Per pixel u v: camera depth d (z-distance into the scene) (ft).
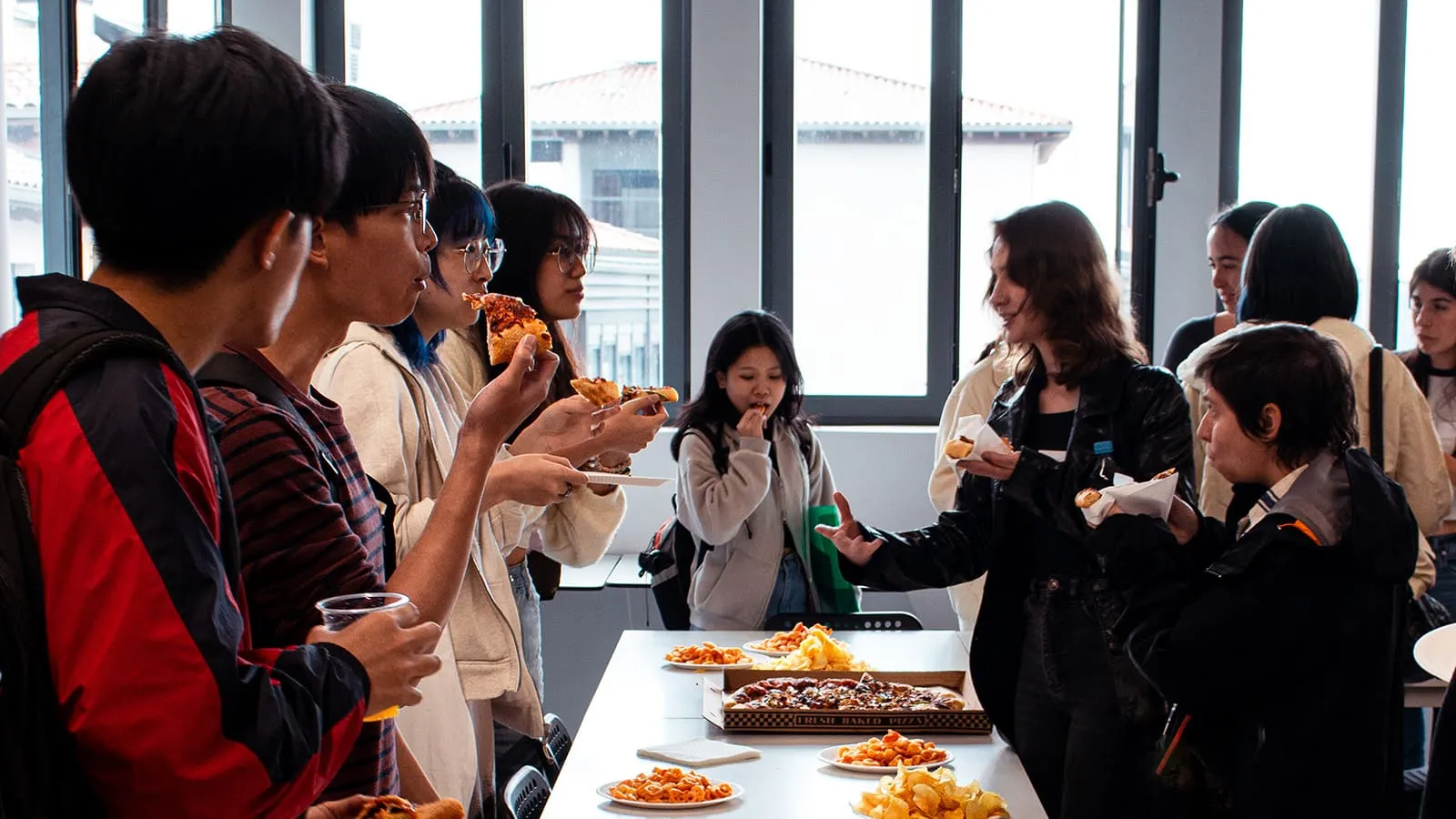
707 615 11.33
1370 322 15.67
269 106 3.05
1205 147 15.51
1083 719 7.25
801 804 6.23
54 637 2.69
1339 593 6.33
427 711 5.80
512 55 15.78
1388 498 6.48
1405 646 6.74
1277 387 6.73
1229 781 6.63
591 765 6.89
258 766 2.79
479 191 6.40
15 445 2.75
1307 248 9.89
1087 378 7.81
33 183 10.93
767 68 15.83
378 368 5.92
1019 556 7.82
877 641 10.25
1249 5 15.40
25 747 2.63
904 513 15.20
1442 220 15.60
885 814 5.87
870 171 15.92
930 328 15.99
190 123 2.93
